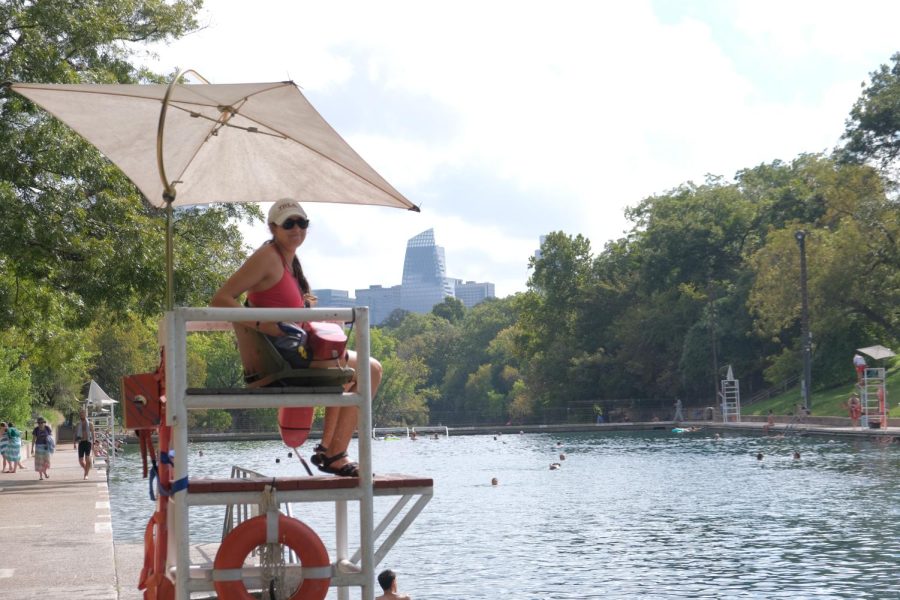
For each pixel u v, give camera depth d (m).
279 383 4.48
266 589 4.25
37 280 21.39
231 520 7.07
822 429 52.56
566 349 98.81
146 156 5.31
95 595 8.98
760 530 19.67
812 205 79.88
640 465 40.41
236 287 4.71
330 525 20.45
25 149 19.03
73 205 19.77
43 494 22.31
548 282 101.00
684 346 84.94
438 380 158.62
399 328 183.00
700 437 61.78
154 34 23.80
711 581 14.32
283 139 5.34
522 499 28.03
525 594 13.62
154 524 5.23
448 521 22.56
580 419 93.94
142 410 4.98
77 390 69.19
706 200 90.62
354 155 5.09
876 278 64.81
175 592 4.39
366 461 4.36
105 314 24.05
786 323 70.06
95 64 21.92
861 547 16.95
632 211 97.12
